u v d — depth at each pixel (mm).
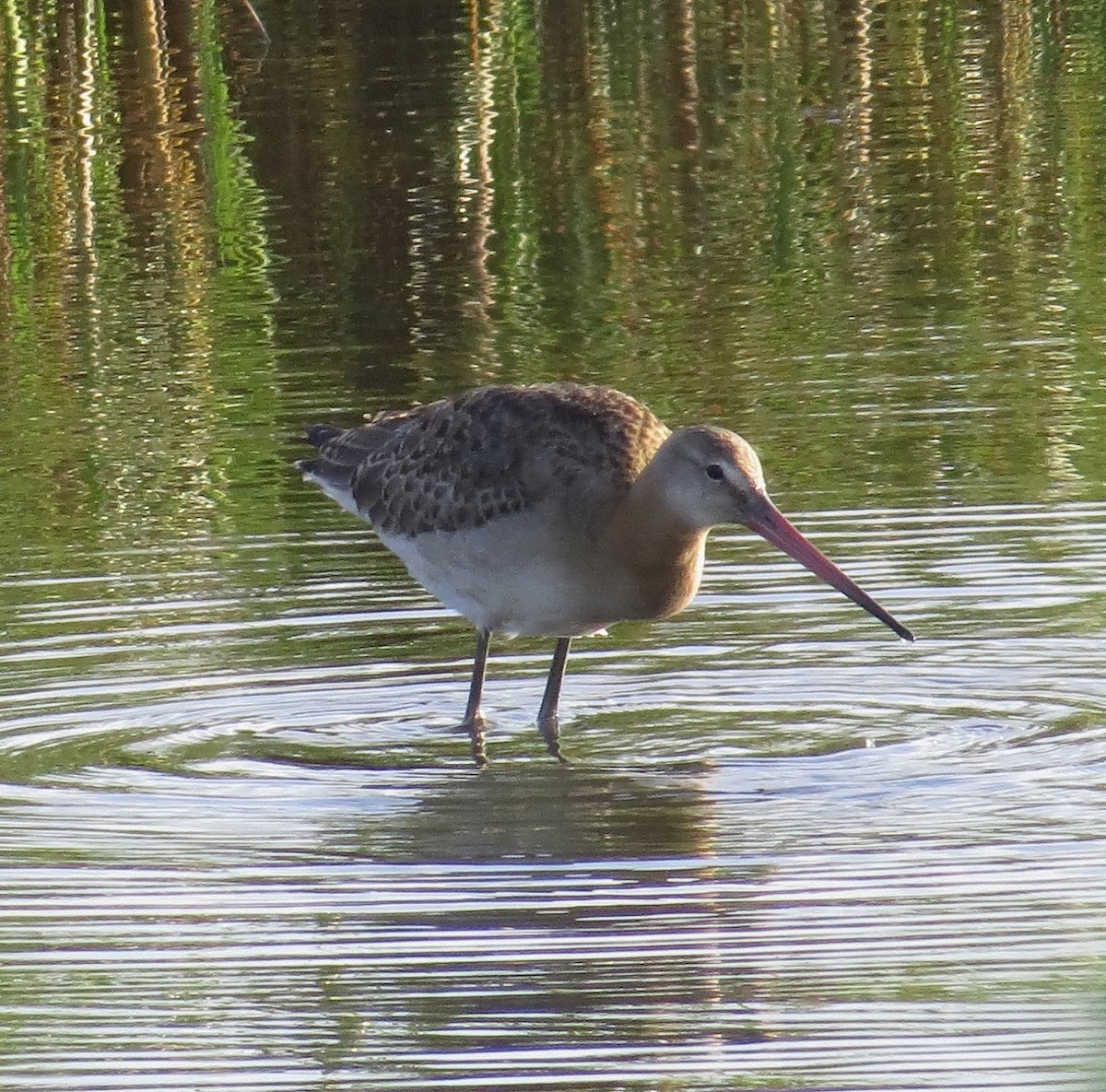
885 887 9984
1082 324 19344
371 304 20656
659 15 28656
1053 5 29250
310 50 27172
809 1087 8164
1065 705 12367
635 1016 8781
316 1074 8422
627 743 12148
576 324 19969
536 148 24594
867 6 29266
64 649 13500
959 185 23578
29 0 25719
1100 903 9703
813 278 21047
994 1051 8352
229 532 15547
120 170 23922
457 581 12656
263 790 11492
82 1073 8484
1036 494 15555
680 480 11984
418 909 9914
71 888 10219
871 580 14234
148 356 19484
